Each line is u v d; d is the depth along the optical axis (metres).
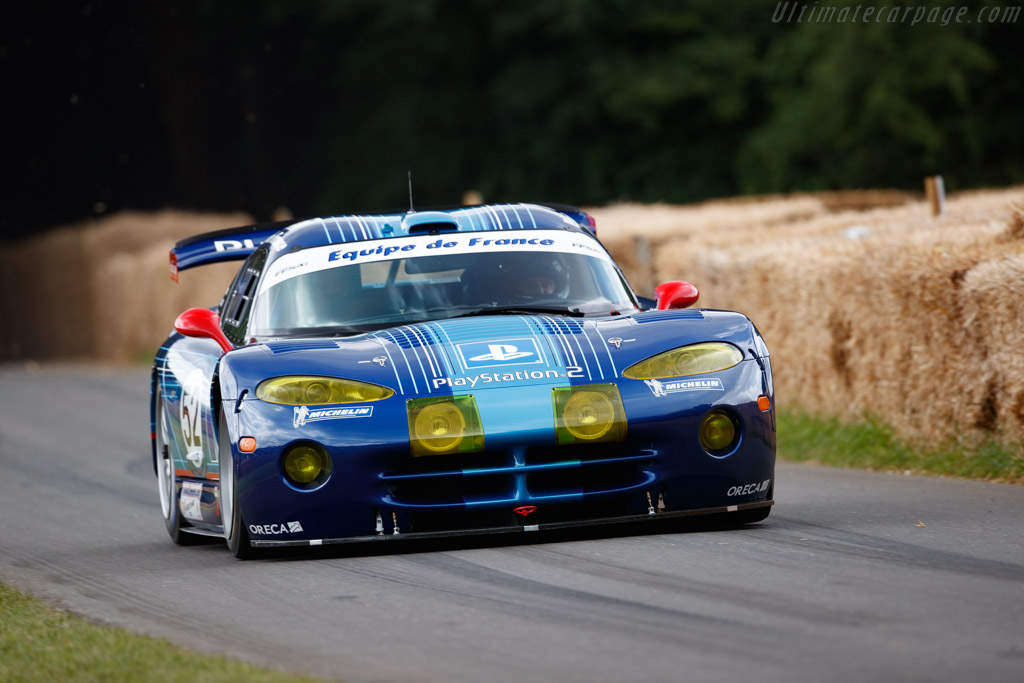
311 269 23.75
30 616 18.80
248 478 20.12
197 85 145.50
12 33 151.12
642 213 64.44
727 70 115.56
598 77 117.56
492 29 124.69
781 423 34.78
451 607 16.84
